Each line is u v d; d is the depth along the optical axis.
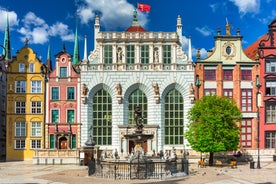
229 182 38.19
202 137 58.81
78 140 73.25
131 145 73.69
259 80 74.38
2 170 52.59
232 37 75.38
